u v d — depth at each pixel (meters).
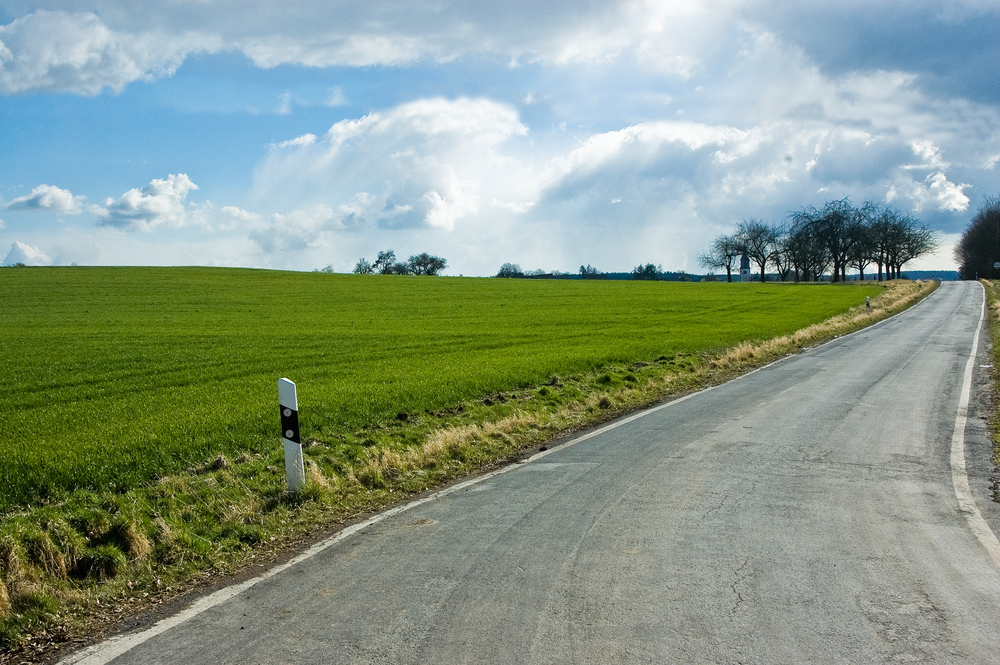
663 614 5.02
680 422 12.81
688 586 5.51
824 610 5.05
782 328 35.00
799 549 6.30
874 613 5.00
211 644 4.79
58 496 8.41
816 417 13.12
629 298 59.72
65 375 19.44
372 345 26.95
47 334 30.05
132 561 6.50
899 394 15.76
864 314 43.53
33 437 11.60
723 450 10.44
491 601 5.29
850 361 22.47
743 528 6.90
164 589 5.91
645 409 14.48
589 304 52.56
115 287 57.34
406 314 42.62
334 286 66.38
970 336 30.72
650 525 7.02
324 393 15.53
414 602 5.33
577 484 8.69
